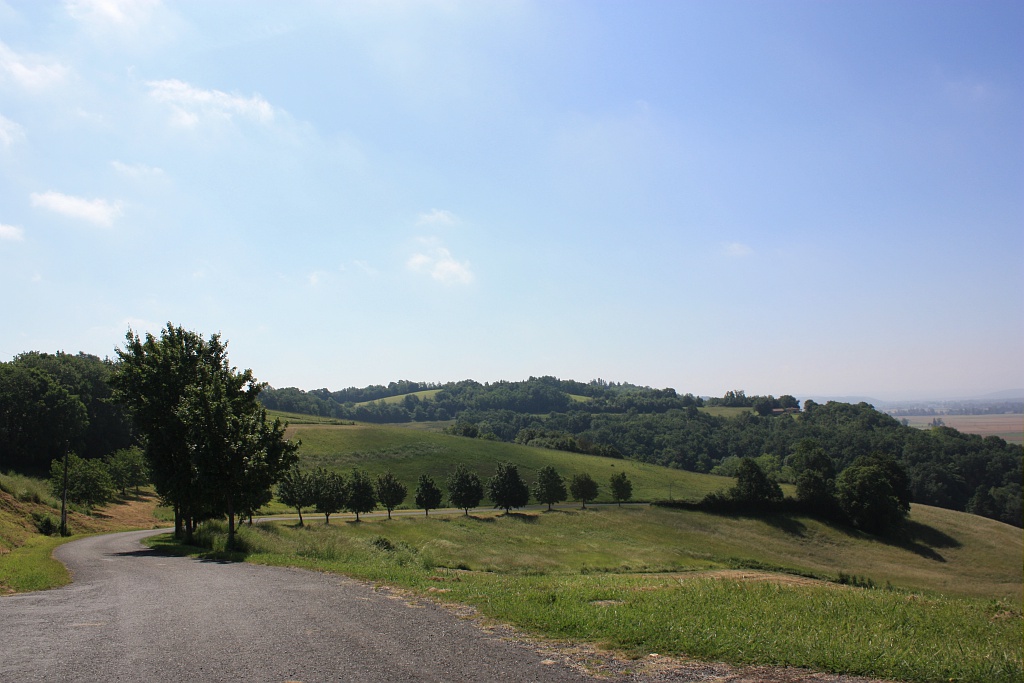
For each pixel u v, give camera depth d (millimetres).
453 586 13203
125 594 13258
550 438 152750
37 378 77562
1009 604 12352
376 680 6480
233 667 7059
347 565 18453
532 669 6832
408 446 104250
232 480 27453
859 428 154375
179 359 35094
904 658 7215
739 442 159875
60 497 55344
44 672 6992
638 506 84312
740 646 7637
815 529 78250
